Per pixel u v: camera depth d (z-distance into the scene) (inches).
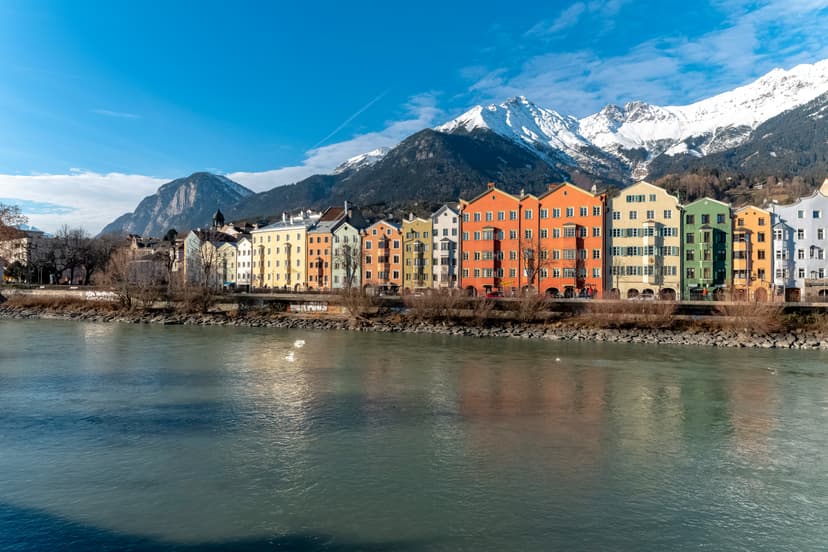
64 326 3747.5
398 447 1213.1
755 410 1528.1
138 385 1812.3
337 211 6392.7
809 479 1048.2
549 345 2866.6
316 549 796.6
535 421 1418.6
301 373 2033.7
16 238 6259.8
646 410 1526.8
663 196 4298.7
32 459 1130.7
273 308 4288.9
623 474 1067.9
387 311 3860.7
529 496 968.9
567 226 4421.8
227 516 888.9
